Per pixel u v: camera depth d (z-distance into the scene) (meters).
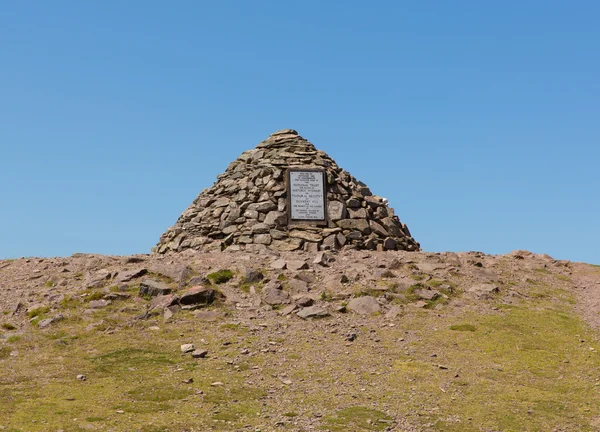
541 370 17.53
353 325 20.36
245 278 23.16
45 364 17.31
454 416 14.67
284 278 23.38
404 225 31.27
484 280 24.75
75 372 16.73
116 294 21.88
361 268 24.62
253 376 16.70
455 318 21.17
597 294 24.50
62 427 13.33
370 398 15.55
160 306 21.28
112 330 19.72
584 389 16.41
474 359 18.11
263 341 19.06
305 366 17.42
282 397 15.50
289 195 28.55
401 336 19.62
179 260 25.59
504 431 13.99
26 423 13.49
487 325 20.56
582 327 20.88
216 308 21.33
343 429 13.78
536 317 21.53
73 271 24.89
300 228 28.02
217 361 17.61
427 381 16.59
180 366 17.22
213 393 15.52
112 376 16.48
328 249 27.20
